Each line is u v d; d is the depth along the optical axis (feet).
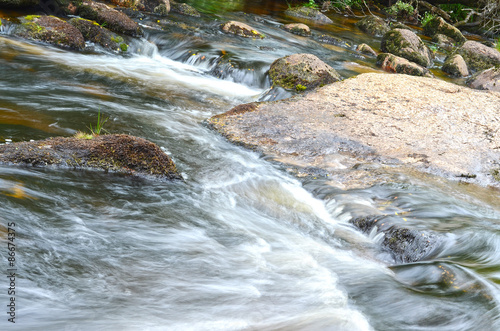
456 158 19.25
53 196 12.37
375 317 9.89
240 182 16.48
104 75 26.30
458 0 68.85
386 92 24.75
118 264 10.43
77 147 14.48
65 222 11.40
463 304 10.11
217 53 33.40
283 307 9.99
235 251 12.09
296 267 11.80
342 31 54.24
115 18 34.65
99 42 32.19
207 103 25.23
